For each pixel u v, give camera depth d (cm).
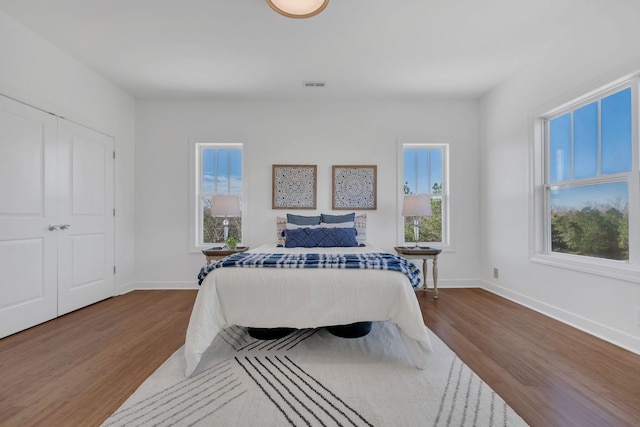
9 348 212
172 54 291
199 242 407
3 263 234
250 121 401
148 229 395
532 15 234
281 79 342
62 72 286
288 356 197
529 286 308
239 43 272
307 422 134
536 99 296
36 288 260
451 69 320
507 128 342
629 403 146
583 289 243
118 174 363
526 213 312
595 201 245
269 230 399
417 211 358
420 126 403
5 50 235
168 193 396
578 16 235
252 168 400
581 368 180
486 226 387
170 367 182
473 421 133
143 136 396
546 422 133
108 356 199
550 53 278
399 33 257
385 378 170
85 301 314
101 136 337
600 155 239
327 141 402
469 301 330
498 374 173
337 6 223
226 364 187
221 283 189
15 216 244
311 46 277
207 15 235
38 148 263
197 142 399
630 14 204
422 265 397
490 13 232
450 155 402
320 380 168
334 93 380
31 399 150
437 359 192
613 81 217
